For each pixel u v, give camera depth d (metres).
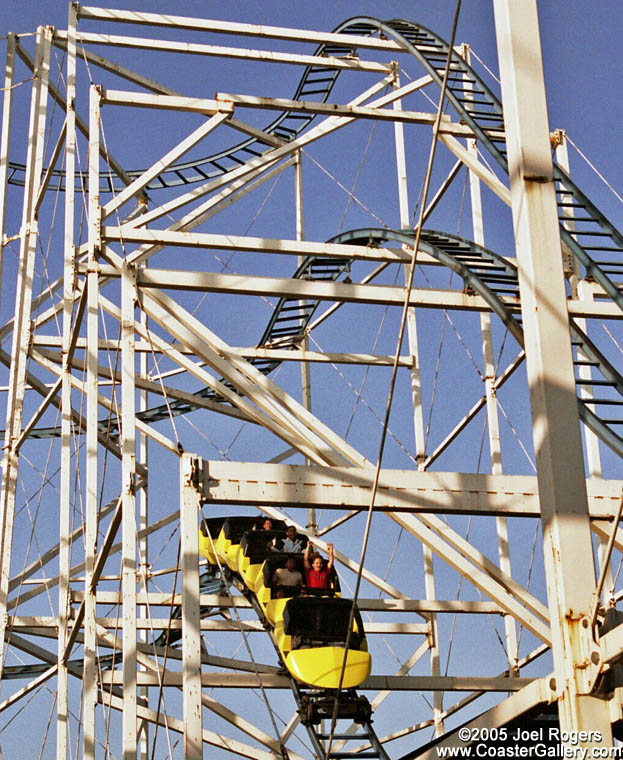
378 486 12.30
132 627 16.44
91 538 18.86
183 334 19.33
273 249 18.88
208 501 12.26
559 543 9.51
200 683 12.41
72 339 21.89
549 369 9.88
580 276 21.03
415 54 21.09
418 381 25.67
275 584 20.11
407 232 19.50
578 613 9.38
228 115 19.66
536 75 10.57
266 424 20.94
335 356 24.69
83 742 18.11
